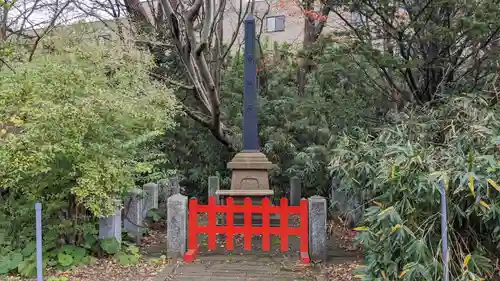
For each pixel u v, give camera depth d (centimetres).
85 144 443
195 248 497
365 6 533
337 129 651
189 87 734
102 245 470
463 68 548
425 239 307
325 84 635
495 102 441
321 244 475
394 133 425
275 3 1043
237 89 912
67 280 408
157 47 792
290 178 800
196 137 882
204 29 612
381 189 347
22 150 407
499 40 508
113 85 511
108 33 673
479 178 286
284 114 833
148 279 419
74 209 474
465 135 352
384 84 608
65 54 480
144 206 626
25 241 463
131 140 476
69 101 428
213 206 498
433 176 289
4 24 721
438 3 473
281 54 912
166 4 635
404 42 521
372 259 329
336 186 630
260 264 468
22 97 436
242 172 620
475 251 318
